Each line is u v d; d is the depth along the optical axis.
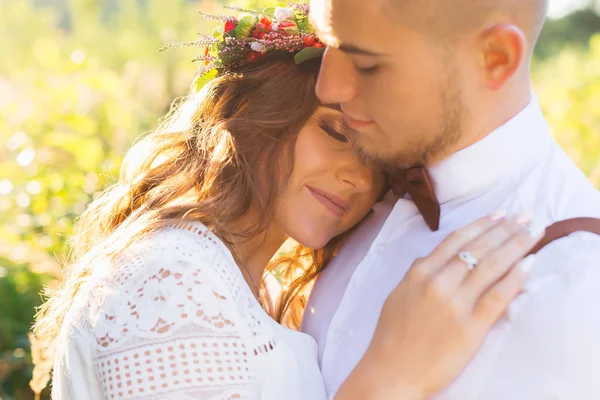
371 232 1.85
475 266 1.39
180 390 1.41
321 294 1.88
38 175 3.40
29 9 10.17
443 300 1.37
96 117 4.27
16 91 5.54
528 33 1.41
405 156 1.48
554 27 16.41
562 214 1.44
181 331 1.44
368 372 1.40
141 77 8.20
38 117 4.04
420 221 1.65
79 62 4.65
